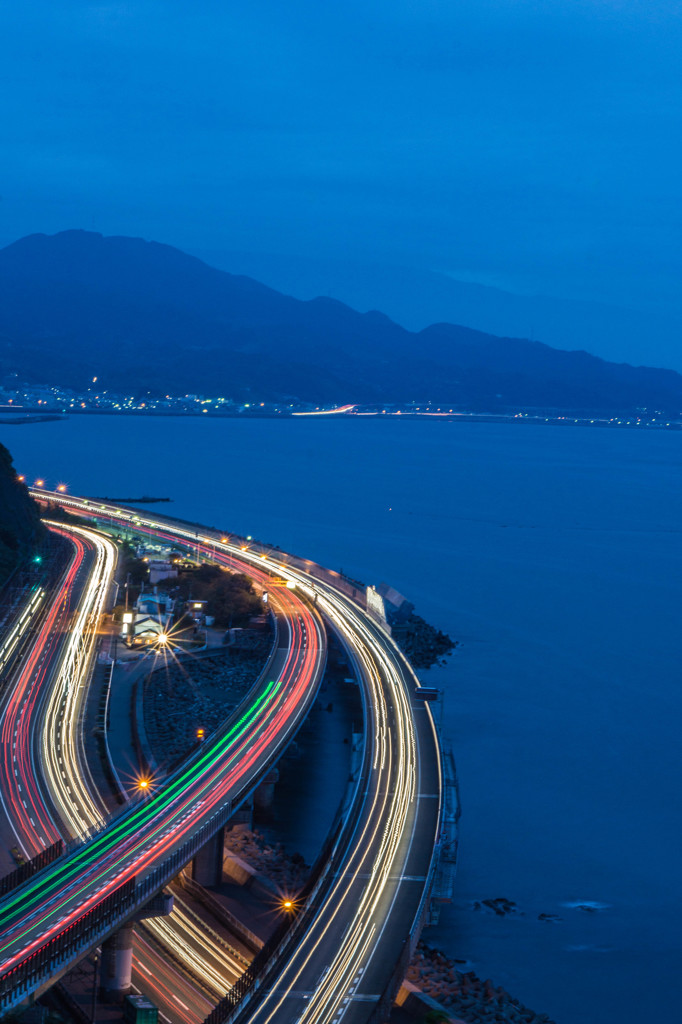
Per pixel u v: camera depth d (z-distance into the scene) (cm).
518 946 8975
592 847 11012
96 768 11088
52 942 6084
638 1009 8138
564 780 12838
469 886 10075
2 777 10575
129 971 6875
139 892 6950
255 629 18650
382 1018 6262
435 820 9469
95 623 17975
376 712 13225
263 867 9462
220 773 10169
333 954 6844
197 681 15588
